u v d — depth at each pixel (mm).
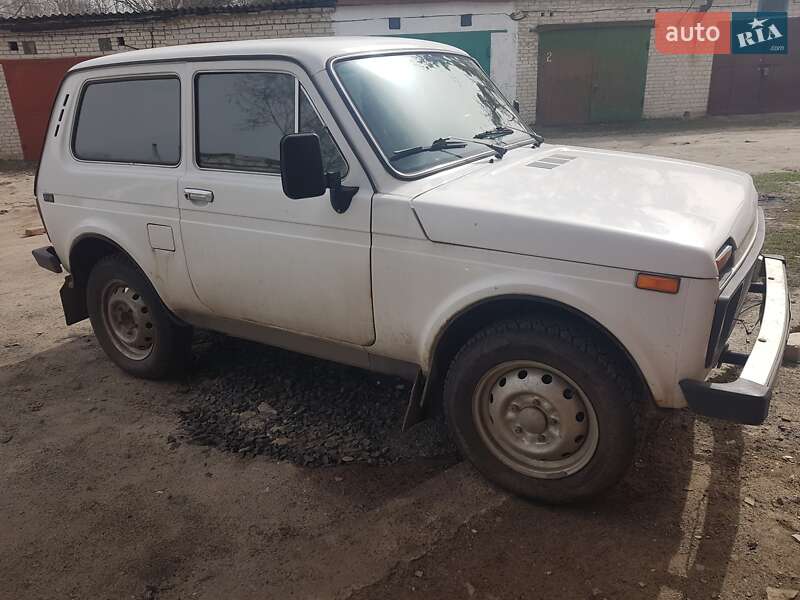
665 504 2957
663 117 18359
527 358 2814
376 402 3963
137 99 3908
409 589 2609
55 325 5609
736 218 2840
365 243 3055
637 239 2486
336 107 3117
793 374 3922
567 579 2596
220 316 3857
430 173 3133
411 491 3162
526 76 17391
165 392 4293
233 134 3496
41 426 3963
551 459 2928
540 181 3107
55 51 16125
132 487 3336
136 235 3965
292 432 3717
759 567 2584
